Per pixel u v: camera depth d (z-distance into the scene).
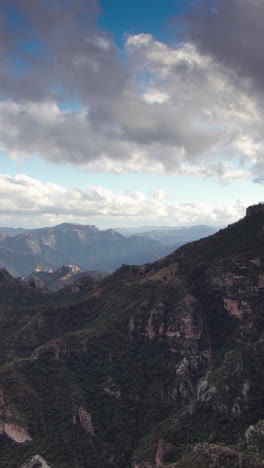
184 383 166.75
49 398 157.62
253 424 129.00
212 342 184.50
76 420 149.62
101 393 166.50
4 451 138.62
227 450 103.62
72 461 135.25
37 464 129.38
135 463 133.75
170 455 128.38
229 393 141.00
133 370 179.00
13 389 155.12
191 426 137.00
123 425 154.00
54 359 177.50
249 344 161.38
